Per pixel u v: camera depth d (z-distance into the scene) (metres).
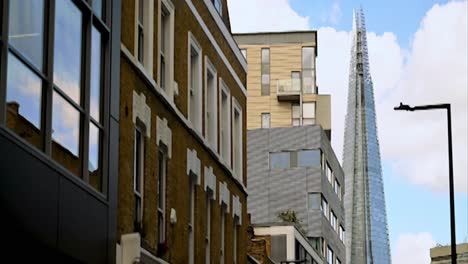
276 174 88.06
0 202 14.41
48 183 16.23
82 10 18.39
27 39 15.55
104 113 19.70
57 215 16.64
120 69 21.50
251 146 89.56
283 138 88.50
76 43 18.02
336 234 91.88
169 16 27.00
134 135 22.86
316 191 86.00
